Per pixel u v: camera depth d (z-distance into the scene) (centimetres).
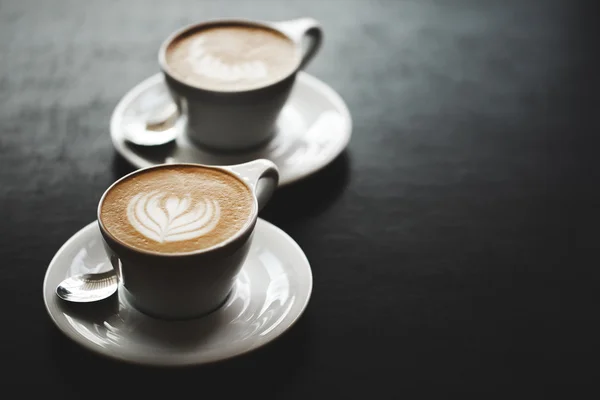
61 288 65
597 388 63
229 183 68
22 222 74
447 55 97
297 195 77
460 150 84
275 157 80
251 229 64
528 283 71
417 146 84
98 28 98
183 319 65
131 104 83
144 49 95
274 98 78
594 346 66
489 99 90
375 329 66
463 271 71
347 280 70
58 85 89
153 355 61
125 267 63
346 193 78
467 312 68
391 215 76
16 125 84
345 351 65
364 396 62
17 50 93
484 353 65
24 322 66
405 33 100
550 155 83
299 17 101
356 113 88
